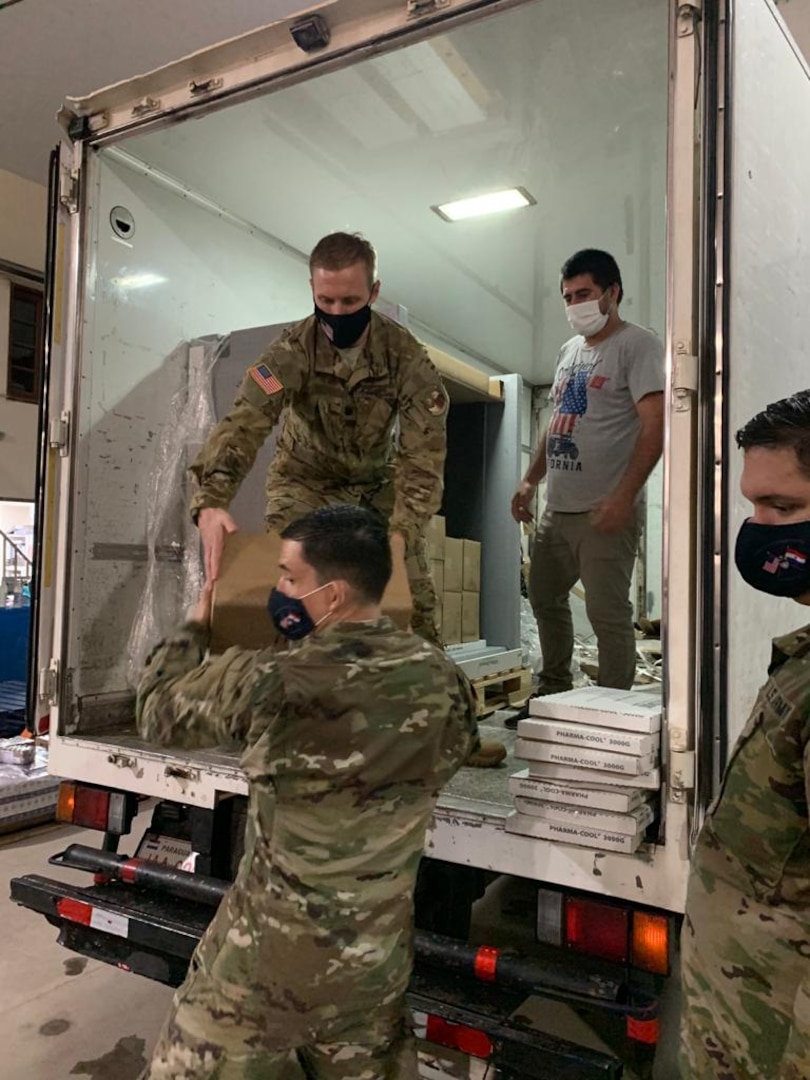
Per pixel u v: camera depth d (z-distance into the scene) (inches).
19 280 354.6
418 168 128.7
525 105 112.7
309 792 51.3
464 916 78.2
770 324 72.1
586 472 106.0
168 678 57.8
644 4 91.4
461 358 208.8
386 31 81.9
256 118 114.1
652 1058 65.3
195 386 127.3
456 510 160.7
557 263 163.0
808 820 44.6
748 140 67.4
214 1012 52.1
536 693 122.1
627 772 62.0
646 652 161.2
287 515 92.6
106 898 89.4
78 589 107.2
